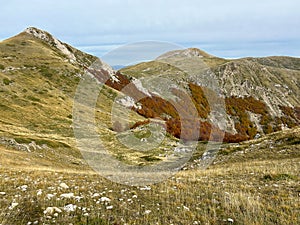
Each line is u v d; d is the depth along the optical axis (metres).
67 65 96.38
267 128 150.88
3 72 77.94
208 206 11.84
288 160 25.75
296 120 171.12
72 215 10.45
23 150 37.44
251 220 10.48
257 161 28.16
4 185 14.48
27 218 10.10
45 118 60.72
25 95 69.31
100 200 12.16
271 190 14.33
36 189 13.97
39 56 98.69
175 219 10.45
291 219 10.48
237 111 155.88
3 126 48.31
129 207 11.46
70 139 50.22
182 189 14.27
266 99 179.38
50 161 36.19
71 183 15.71
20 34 126.62
